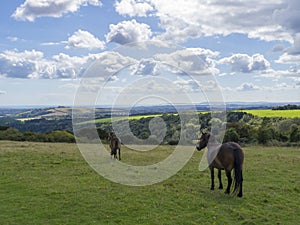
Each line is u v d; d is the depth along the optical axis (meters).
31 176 14.45
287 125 39.41
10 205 10.23
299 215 9.77
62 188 12.32
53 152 22.50
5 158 19.44
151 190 12.26
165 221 8.98
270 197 11.51
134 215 9.45
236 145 11.63
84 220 9.04
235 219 9.27
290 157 21.69
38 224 8.74
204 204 10.52
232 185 12.55
